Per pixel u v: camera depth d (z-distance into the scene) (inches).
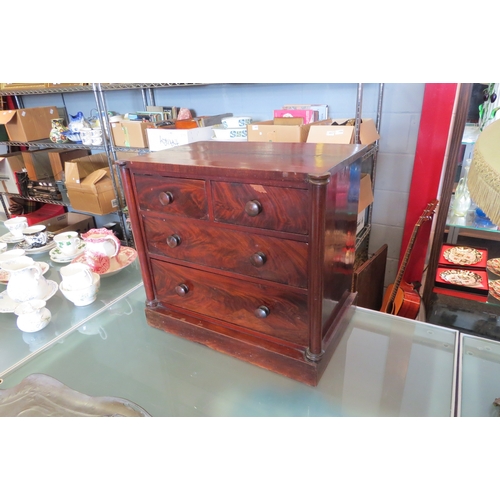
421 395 29.6
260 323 31.6
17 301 39.2
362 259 71.4
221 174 27.0
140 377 33.0
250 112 76.0
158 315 37.0
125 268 50.6
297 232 25.8
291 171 24.2
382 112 63.9
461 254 64.2
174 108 80.3
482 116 51.5
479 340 34.8
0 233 62.5
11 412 29.0
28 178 99.0
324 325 30.6
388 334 36.7
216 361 34.0
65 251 49.4
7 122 92.5
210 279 32.4
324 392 30.3
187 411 29.3
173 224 31.9
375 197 70.6
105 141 78.0
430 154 62.1
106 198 82.4
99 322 40.4
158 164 29.7
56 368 34.2
